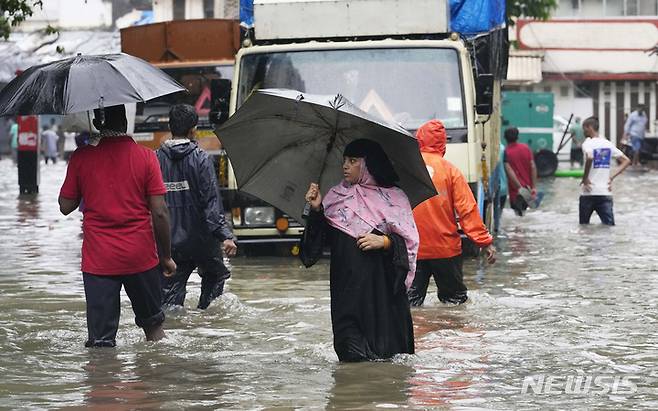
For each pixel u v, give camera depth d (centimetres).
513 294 2059
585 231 3288
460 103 2547
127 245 1495
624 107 9550
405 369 1386
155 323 1568
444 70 2559
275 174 1404
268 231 2623
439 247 1866
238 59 2619
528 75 9081
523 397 1254
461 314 1830
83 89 1449
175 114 1816
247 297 2061
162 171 1817
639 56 9400
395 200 1378
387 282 1402
